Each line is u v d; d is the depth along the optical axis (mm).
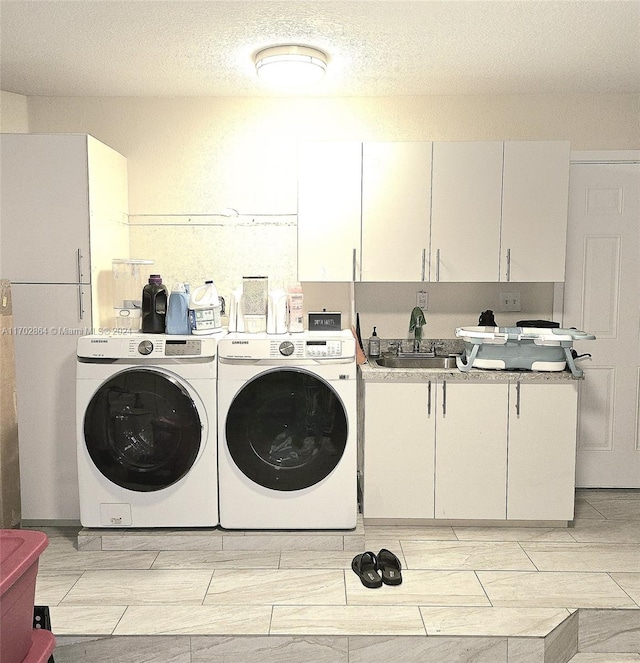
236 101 3756
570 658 2512
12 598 1757
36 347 3250
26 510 3340
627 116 3723
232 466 3062
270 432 3041
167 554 3043
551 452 3309
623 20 2605
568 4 2449
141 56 3049
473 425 3305
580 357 3518
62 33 2756
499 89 3609
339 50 2961
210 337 3070
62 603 2576
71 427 3291
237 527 3094
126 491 3076
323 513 3086
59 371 3260
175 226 3812
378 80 3422
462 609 2533
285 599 2613
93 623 2418
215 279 3838
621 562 2959
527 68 3229
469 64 3164
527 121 3736
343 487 3074
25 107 3715
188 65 3180
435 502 3346
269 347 3010
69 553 3053
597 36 2787
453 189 3465
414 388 3291
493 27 2684
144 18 2590
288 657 2352
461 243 3488
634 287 3865
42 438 3299
